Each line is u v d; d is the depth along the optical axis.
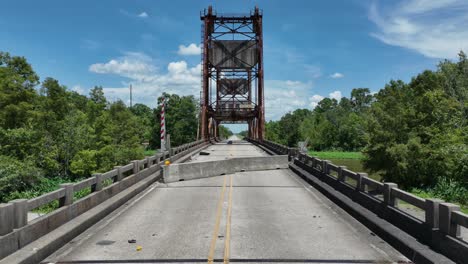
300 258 7.86
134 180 17.09
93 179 11.97
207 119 68.12
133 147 58.88
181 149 33.72
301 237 9.47
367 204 11.57
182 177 21.03
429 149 34.97
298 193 16.61
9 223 7.28
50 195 8.95
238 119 73.56
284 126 132.00
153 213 12.40
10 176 28.77
